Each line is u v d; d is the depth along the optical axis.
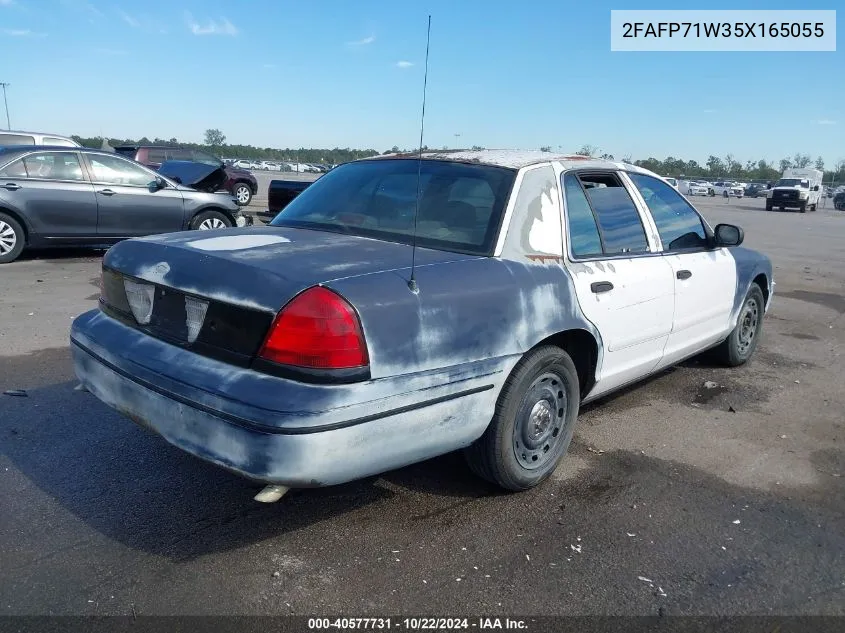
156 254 3.22
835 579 3.03
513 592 2.85
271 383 2.66
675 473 4.00
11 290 8.06
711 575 3.02
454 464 3.96
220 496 3.51
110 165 10.46
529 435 3.54
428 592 2.82
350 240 3.46
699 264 4.88
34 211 9.80
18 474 3.66
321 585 2.84
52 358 5.55
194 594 2.75
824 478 4.02
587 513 3.49
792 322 8.27
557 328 3.51
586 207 3.99
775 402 5.29
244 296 2.77
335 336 2.65
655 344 4.45
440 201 3.66
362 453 2.76
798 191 38.69
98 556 2.97
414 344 2.86
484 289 3.16
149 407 2.97
